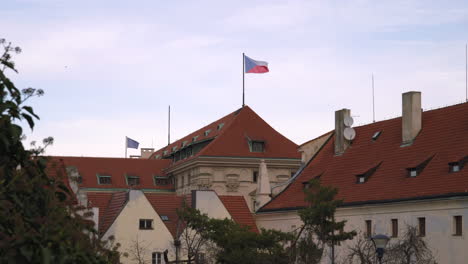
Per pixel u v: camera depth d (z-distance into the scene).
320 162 86.31
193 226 69.62
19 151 20.59
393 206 68.62
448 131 70.31
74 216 23.44
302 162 88.31
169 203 83.12
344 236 60.19
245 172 123.12
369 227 71.88
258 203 88.62
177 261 68.44
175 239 72.44
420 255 60.12
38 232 18.69
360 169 77.81
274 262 61.53
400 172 71.75
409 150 73.31
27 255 17.22
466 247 60.59
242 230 67.06
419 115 74.62
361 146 81.44
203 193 81.44
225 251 65.62
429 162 69.00
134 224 77.19
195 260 68.50
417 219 66.00
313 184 61.34
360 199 73.19
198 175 121.75
